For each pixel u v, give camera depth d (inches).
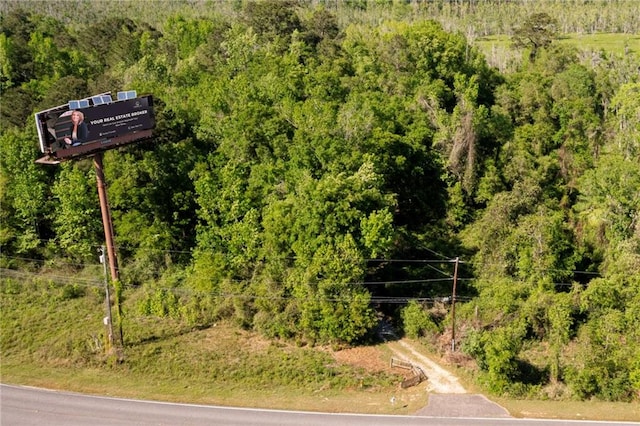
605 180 2214.6
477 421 1537.9
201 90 2608.3
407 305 2010.3
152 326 1975.9
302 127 2247.8
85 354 1831.9
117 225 2197.3
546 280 1952.5
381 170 2262.6
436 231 2389.3
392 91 2800.2
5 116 2544.3
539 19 3774.6
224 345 1883.6
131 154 2207.2
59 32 3868.1
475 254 2228.1
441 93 2778.1
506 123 2687.0
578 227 2245.3
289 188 2112.5
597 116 2891.2
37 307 2073.1
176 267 2190.0
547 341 1873.8
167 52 3472.0
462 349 1790.1
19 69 3105.3
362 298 1856.5
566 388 1665.8
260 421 1544.0
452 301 1875.0
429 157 2482.8
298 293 1884.8
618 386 1633.9
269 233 1966.0
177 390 1692.9
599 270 2065.7
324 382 1720.0
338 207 1893.5
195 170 2202.3
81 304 2087.8
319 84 2586.1
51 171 2313.0
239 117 2271.2
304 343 1894.7
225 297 2009.1
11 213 2265.0
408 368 1763.0
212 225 2135.8
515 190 2267.5
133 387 1706.4
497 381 1649.9
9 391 1680.6
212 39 3422.7
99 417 1560.0
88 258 2271.2
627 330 1772.9
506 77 3233.3
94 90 2503.7
